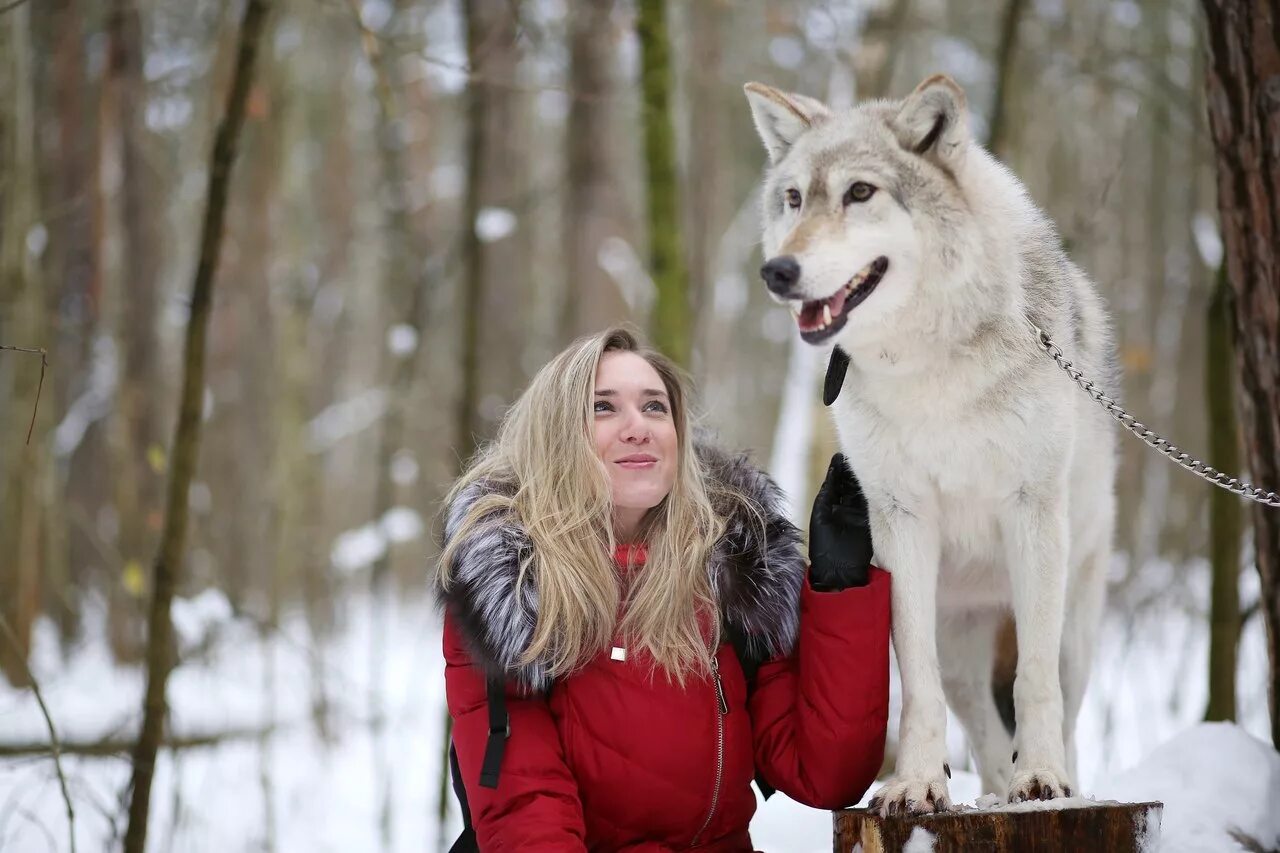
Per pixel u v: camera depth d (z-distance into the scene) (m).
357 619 14.07
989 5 11.23
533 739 2.63
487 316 9.10
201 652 6.56
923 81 2.89
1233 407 4.20
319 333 17.08
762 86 3.29
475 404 6.07
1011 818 2.35
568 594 2.67
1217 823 2.85
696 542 2.79
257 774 6.46
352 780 6.76
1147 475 13.53
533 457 2.84
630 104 9.52
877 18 7.16
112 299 11.11
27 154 6.84
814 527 2.85
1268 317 3.10
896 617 2.90
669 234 5.59
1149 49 9.11
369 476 19.94
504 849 2.54
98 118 9.51
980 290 2.85
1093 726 6.68
